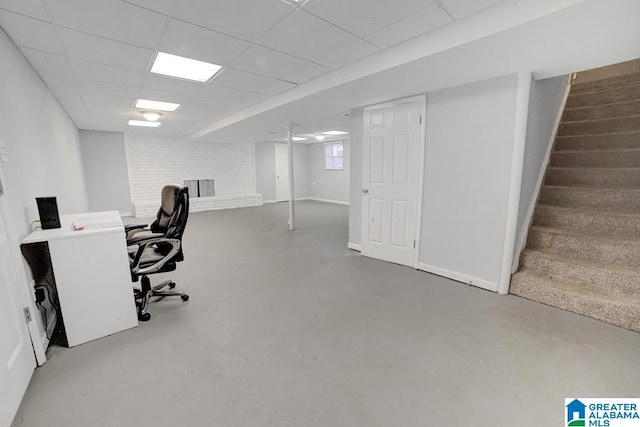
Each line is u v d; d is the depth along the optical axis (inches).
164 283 109.6
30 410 55.1
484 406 55.6
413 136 126.6
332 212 306.3
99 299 77.7
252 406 56.1
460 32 73.5
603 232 103.2
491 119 102.8
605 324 83.2
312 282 118.3
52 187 115.4
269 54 94.6
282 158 397.1
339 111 159.6
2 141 63.0
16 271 61.6
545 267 102.2
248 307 97.0
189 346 75.4
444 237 121.5
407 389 60.1
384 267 136.0
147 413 54.5
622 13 58.1
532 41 71.7
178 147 313.3
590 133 136.9
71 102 150.9
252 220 263.6
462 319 87.6
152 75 113.7
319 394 58.9
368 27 76.9
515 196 99.7
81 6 65.9
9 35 76.5
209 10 68.7
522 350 72.2
